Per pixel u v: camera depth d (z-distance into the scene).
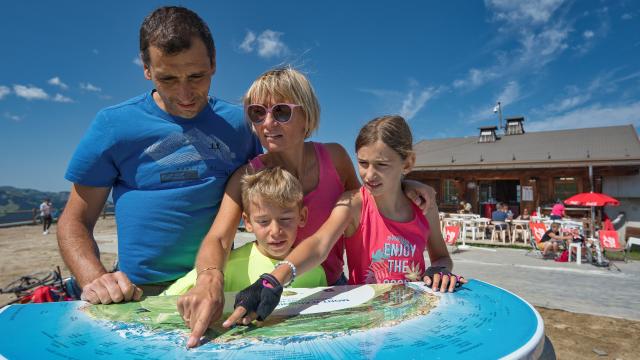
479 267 9.80
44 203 20.28
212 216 1.98
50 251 12.55
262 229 1.73
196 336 1.00
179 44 1.61
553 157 18.73
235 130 2.05
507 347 0.94
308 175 2.00
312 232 1.93
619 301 6.55
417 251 2.01
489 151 21.95
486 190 21.48
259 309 1.13
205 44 1.71
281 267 1.35
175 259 1.93
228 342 0.99
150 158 1.90
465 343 0.96
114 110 1.89
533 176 18.39
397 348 0.93
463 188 20.08
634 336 4.96
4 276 8.54
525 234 14.85
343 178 2.18
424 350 0.92
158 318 1.20
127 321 1.17
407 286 1.58
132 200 1.91
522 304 1.30
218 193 1.98
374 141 1.78
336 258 2.04
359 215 2.00
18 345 0.99
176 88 1.72
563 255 10.81
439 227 2.20
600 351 4.52
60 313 1.25
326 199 1.97
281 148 1.80
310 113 1.83
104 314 1.24
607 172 16.84
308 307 1.29
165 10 1.70
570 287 7.55
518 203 20.95
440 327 1.08
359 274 2.04
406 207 2.10
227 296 1.45
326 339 1.00
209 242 1.54
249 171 1.92
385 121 1.82
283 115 1.76
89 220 1.95
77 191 1.94
